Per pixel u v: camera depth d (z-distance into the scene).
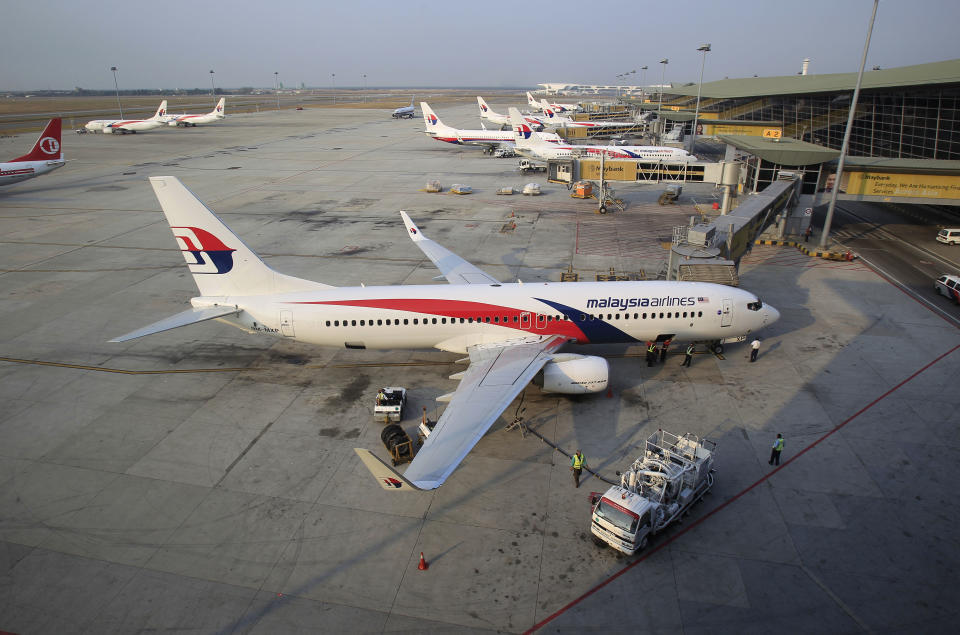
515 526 22.58
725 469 25.67
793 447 27.11
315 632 18.17
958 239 58.91
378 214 75.69
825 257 55.16
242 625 18.44
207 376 34.66
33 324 41.47
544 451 27.22
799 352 36.53
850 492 24.08
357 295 32.56
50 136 84.81
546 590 19.64
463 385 27.56
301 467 26.25
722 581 19.92
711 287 34.59
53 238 63.56
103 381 33.91
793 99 106.44
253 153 130.88
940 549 21.08
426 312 32.38
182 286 49.19
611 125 161.75
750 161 66.62
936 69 72.12
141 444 27.95
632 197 89.44
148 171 106.12
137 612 18.94
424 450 21.81
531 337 33.25
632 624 18.33
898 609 18.72
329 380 34.22
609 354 37.06
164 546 21.69
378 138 162.62
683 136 152.50
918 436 27.72
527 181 100.94
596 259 56.03
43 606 19.17
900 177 58.94
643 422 29.34
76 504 23.84
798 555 20.97
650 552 21.25
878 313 42.25
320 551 21.44
